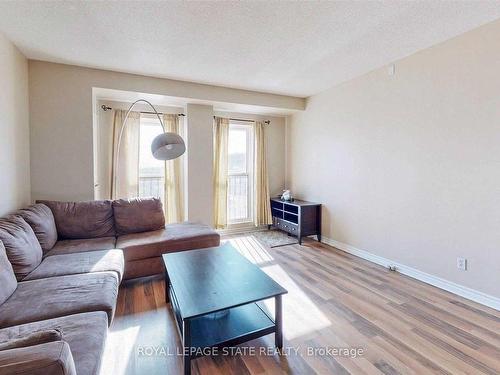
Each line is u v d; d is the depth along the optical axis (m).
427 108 2.77
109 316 1.59
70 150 3.18
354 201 3.70
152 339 1.91
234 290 1.72
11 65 2.58
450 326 2.04
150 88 3.54
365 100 3.48
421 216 2.86
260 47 2.70
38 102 3.03
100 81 3.28
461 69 2.47
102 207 3.07
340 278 2.93
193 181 4.14
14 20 2.21
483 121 2.34
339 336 1.93
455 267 2.57
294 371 1.60
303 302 2.41
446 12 2.11
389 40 2.57
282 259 3.53
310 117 4.53
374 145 3.38
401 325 2.06
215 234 3.12
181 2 1.97
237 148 4.99
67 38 2.51
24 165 2.88
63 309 1.51
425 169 2.81
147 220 3.20
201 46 2.67
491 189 2.31
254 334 1.71
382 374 1.57
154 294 2.57
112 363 1.68
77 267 2.09
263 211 5.05
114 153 3.88
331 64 3.16
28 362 0.78
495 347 1.81
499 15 2.16
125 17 2.17
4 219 2.12
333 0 1.95
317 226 4.34
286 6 2.01
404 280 2.88
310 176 4.58
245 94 4.15
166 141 2.77
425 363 1.66
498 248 2.27
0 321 1.39
